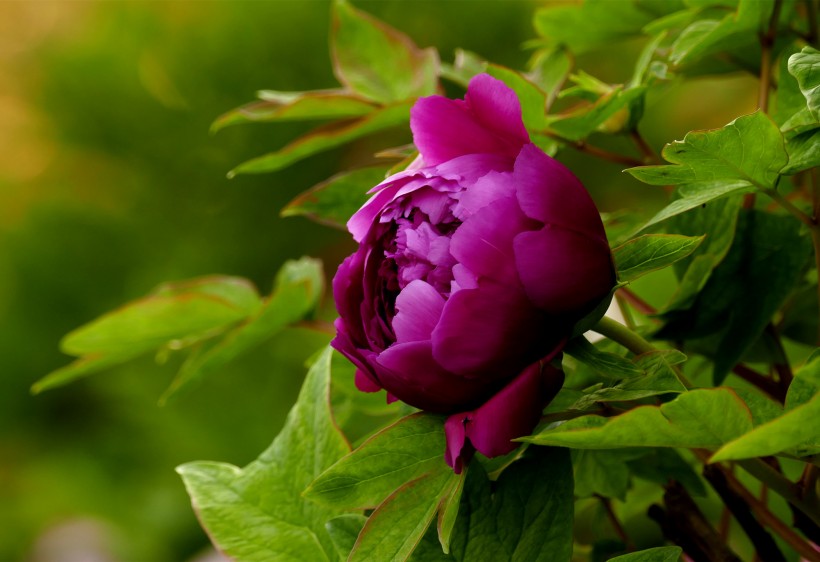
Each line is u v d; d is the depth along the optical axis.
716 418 0.94
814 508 1.00
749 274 1.08
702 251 1.08
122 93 5.21
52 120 5.39
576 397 1.01
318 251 5.20
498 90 0.99
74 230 5.34
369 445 1.00
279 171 5.05
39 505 5.37
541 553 1.00
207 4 5.11
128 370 4.71
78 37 5.41
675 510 1.08
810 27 1.12
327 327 1.23
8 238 5.34
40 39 5.52
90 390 5.45
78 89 5.25
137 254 5.38
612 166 3.93
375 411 1.14
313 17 4.96
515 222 0.97
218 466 1.08
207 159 5.22
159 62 5.15
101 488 5.08
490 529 1.01
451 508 0.97
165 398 1.23
